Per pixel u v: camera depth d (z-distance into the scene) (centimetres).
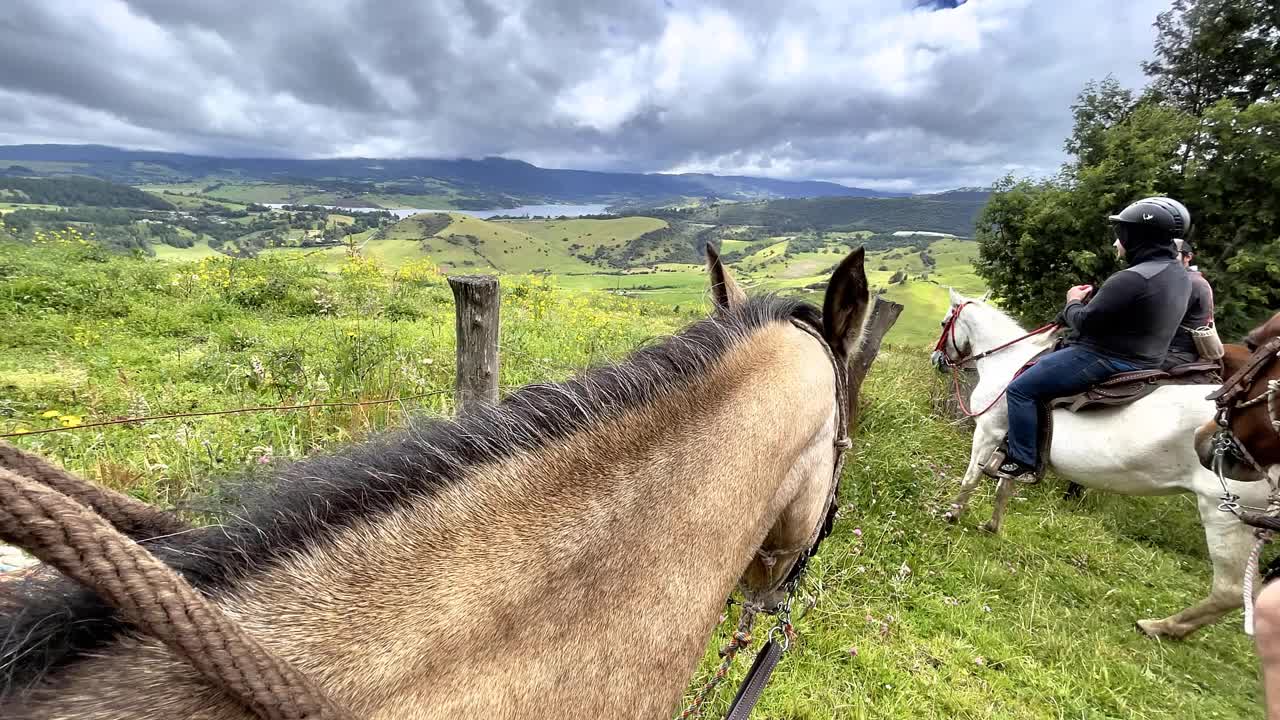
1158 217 382
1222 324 716
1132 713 333
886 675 329
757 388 134
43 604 73
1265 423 303
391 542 91
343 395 495
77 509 59
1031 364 474
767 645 182
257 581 84
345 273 1275
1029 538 518
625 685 102
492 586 93
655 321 1427
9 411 461
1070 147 861
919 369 941
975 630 378
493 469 102
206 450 394
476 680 88
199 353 665
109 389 523
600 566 103
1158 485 411
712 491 119
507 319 1049
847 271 159
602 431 112
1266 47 757
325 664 81
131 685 71
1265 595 130
